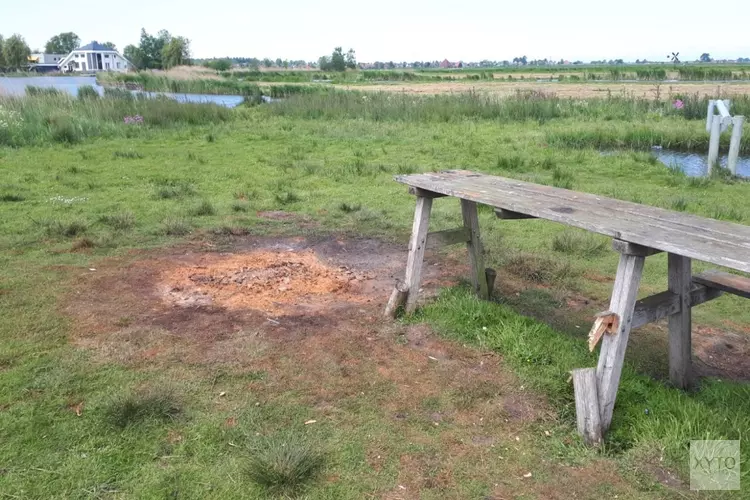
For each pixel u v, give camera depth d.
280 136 15.22
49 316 4.46
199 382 3.60
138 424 3.16
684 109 18.98
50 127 13.85
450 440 3.11
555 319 4.77
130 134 14.85
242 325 4.39
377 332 4.33
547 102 20.03
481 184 4.28
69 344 4.05
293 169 10.89
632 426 3.16
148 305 4.73
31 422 3.17
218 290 5.11
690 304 3.57
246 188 9.33
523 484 2.79
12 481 2.73
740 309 5.14
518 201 3.68
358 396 3.49
